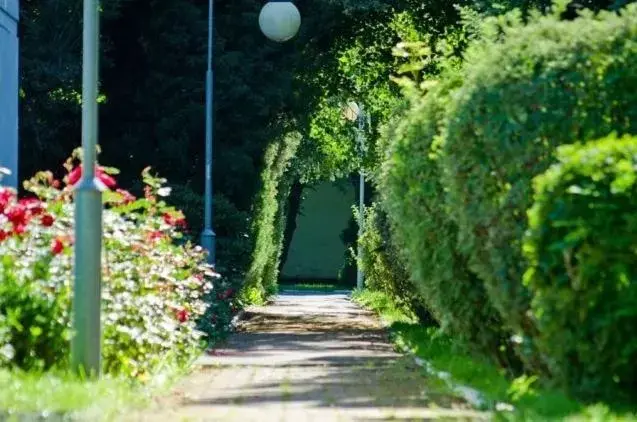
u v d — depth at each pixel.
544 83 14.52
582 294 12.38
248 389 17.19
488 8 26.80
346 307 55.31
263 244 50.22
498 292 14.87
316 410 13.87
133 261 18.70
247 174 41.12
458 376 17.64
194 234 38.50
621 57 14.47
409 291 33.06
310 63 44.69
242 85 40.25
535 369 14.43
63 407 12.43
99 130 41.44
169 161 41.06
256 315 46.38
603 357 12.51
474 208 15.41
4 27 29.44
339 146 58.62
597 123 14.34
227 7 41.56
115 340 17.27
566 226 12.46
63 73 37.47
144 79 41.12
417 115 20.56
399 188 21.39
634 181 12.12
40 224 17.45
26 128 38.88
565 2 15.89
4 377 14.22
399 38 46.38
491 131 14.91
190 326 22.50
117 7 38.94
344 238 87.69
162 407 14.04
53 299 16.09
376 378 18.94
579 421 10.93
